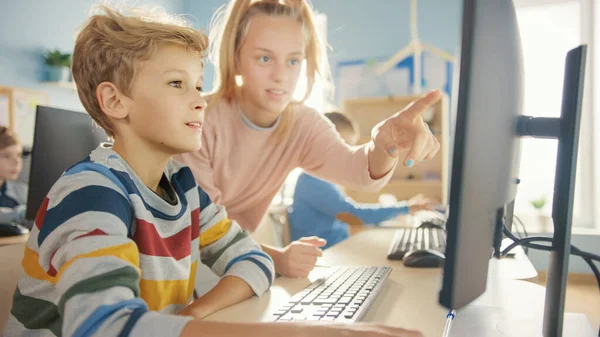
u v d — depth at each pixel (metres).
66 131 1.25
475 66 0.38
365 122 3.73
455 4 3.51
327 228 2.07
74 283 0.45
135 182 0.63
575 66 0.48
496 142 0.43
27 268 0.58
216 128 1.10
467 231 0.40
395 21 3.68
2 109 2.75
